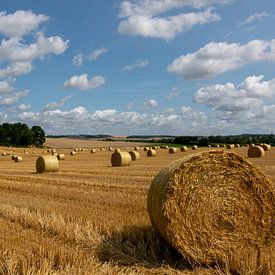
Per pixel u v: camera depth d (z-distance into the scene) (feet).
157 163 126.52
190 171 28.55
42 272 23.72
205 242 27.73
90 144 414.21
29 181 76.69
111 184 66.44
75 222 35.96
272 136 352.69
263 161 114.52
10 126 441.68
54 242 30.37
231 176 29.04
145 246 29.04
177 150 217.97
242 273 24.21
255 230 28.71
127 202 46.73
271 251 26.02
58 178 81.61
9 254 26.66
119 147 337.52
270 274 23.25
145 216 37.93
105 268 24.68
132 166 115.44
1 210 43.01
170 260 27.50
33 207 45.11
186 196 28.19
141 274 24.64
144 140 469.57
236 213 28.58
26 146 420.77
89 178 79.92
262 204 28.84
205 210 28.19
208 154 28.84
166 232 27.89
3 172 106.01
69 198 52.47
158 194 28.99
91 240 30.35
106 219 36.94
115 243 29.84
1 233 32.96
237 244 28.22
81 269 23.90
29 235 32.50
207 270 25.80
